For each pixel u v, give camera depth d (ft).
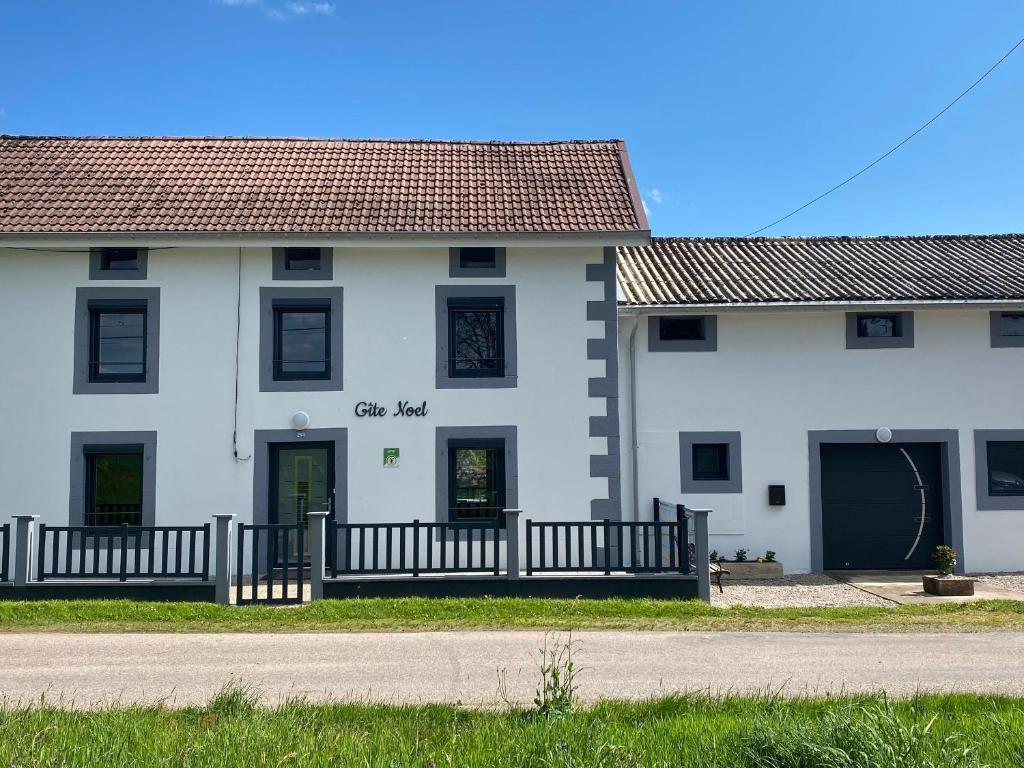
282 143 53.98
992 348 49.34
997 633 31.76
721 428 48.60
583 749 17.49
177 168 49.88
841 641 30.30
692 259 55.36
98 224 43.37
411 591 38.01
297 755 17.16
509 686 24.22
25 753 17.15
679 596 38.34
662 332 49.16
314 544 37.76
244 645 29.60
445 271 45.24
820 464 48.93
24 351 43.75
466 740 18.56
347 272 45.06
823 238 59.67
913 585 44.21
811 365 49.03
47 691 23.68
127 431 43.75
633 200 47.67
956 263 53.98
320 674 25.64
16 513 43.09
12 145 51.72
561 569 39.19
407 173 50.80
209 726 19.69
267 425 44.19
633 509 47.85
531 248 45.52
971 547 48.39
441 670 26.08
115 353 44.78
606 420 44.96
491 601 36.55
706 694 23.03
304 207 45.93
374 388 44.57
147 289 44.39
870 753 16.34
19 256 44.09
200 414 44.01
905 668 26.43
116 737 18.33
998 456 49.37
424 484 44.34
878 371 49.08
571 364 45.19
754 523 48.32
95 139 53.01
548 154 54.39
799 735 17.16
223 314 44.45
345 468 44.21
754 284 50.19
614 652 28.55
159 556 43.42
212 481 43.83
